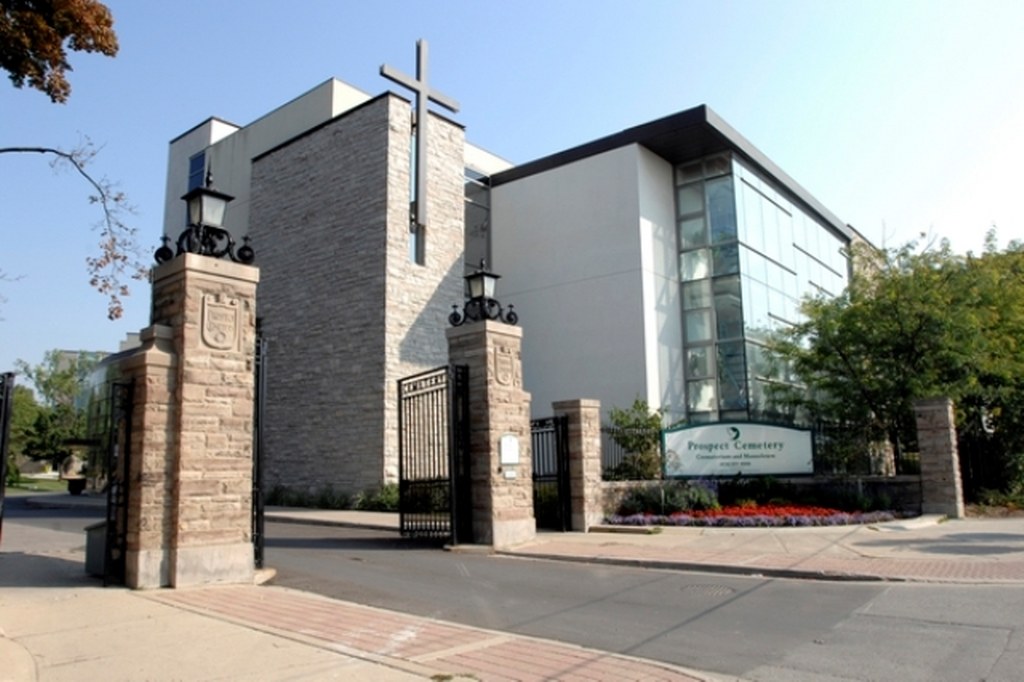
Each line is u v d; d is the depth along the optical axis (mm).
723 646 6633
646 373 23391
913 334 19891
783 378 25766
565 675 5621
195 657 6031
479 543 13711
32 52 8867
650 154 25375
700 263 25391
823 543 12859
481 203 28266
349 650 6270
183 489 9344
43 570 10500
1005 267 23391
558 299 25656
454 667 5781
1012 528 14539
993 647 6387
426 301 23906
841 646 6566
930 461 17219
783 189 29078
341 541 14875
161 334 9711
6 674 5461
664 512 16875
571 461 16359
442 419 17875
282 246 26266
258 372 10828
